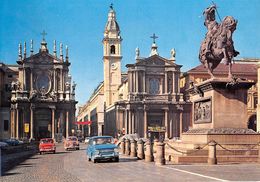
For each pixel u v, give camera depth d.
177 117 116.62
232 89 28.48
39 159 40.66
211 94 28.66
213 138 27.92
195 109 31.78
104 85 133.62
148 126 115.44
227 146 27.70
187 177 19.75
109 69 132.88
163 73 117.12
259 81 83.88
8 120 112.50
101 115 144.25
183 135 32.28
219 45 29.02
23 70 113.00
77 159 39.25
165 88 116.75
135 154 40.22
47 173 24.31
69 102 114.25
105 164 30.81
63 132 113.44
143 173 22.47
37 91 113.38
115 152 33.03
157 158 27.47
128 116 114.69
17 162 35.97
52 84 114.75
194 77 114.38
